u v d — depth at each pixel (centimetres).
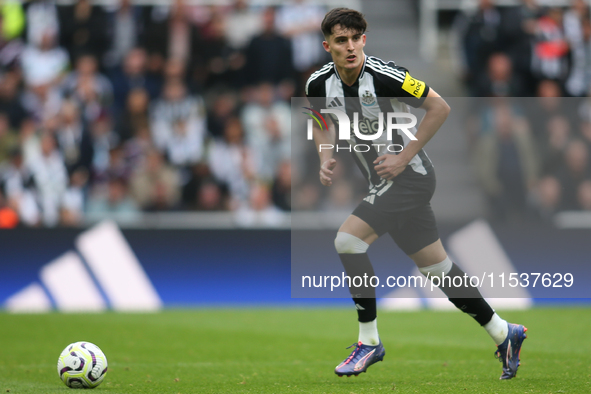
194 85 3828
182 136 3641
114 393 1276
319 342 2275
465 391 1255
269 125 3694
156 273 3316
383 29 4519
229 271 3338
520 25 3881
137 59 3844
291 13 4044
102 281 3297
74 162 3575
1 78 3809
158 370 1662
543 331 2398
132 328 2603
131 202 3541
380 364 1730
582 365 1630
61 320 2822
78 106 3678
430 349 2039
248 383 1421
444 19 4519
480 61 3884
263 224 3522
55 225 3494
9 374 1593
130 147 3612
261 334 2462
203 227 3353
